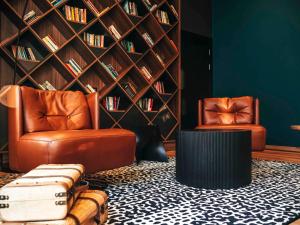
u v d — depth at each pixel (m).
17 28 3.58
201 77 5.96
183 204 1.85
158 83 4.87
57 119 2.53
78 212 1.18
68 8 3.84
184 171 2.37
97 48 4.07
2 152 3.18
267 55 5.41
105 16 4.47
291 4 5.14
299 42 5.04
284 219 1.58
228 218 1.60
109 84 4.41
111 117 4.14
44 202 1.10
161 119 4.83
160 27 4.82
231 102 4.27
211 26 6.13
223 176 2.25
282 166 3.18
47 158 1.89
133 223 1.52
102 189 2.22
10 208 1.09
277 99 5.29
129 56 4.42
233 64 5.83
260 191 2.17
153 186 2.31
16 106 2.13
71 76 3.89
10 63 3.45
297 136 5.03
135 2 4.71
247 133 2.37
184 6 5.52
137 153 3.30
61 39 4.04
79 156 1.99
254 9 5.59
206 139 2.27
